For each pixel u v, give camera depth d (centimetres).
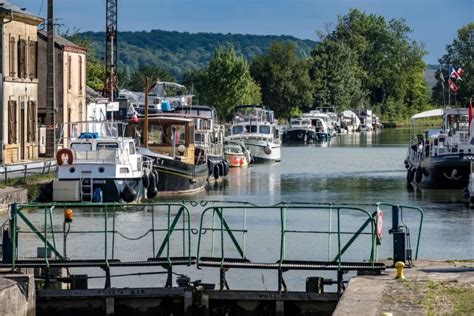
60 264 2908
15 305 2667
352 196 6700
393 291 2541
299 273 3581
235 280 3462
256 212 5338
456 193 6888
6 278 2741
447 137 7262
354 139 16512
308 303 2842
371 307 2369
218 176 8038
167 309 2891
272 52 19438
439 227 4966
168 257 2967
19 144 7169
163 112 9275
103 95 10794
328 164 10025
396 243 2933
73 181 5628
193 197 6531
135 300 2878
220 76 16488
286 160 10719
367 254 3941
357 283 2647
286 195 6775
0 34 6988
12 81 7094
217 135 8700
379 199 6475
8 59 7050
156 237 4316
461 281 2650
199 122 7994
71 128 7812
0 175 5956
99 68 13512
